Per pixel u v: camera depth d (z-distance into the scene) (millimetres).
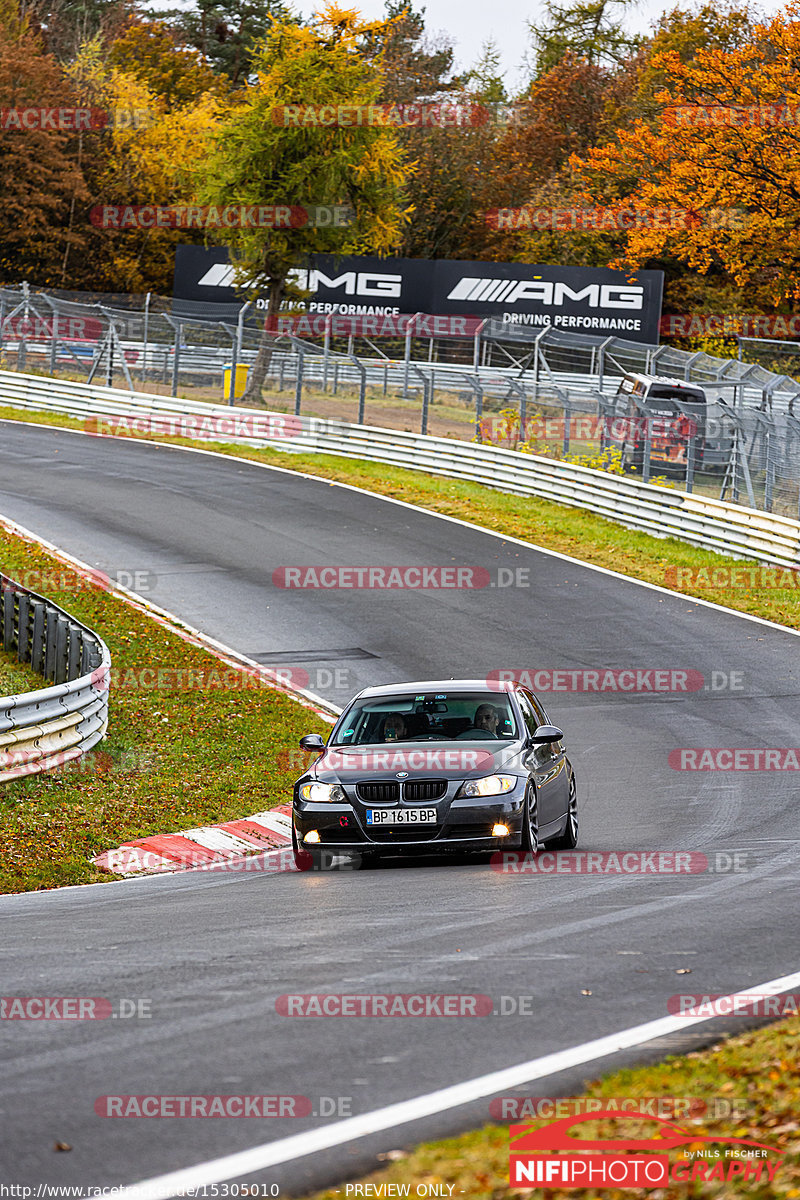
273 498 76750
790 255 124250
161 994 15070
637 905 20234
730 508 66438
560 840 28203
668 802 32969
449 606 57844
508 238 162875
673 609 58188
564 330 121438
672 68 125188
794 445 66812
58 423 97250
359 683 47719
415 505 76188
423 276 123000
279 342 98812
